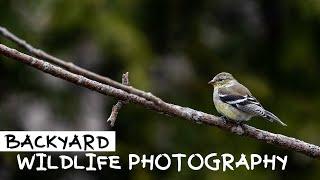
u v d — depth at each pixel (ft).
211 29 41.04
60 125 38.27
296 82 39.91
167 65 38.63
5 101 38.37
